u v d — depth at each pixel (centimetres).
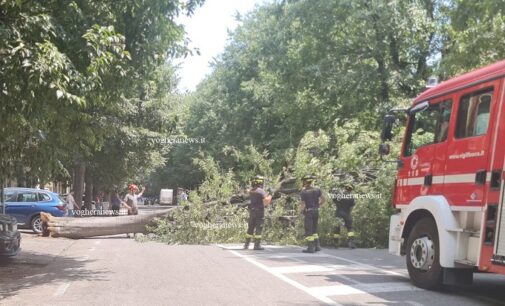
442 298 788
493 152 725
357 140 1664
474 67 1366
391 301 763
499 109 727
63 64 773
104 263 1155
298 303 745
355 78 2408
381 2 2331
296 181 1642
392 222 972
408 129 952
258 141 3622
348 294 809
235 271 1027
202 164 1719
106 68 866
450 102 843
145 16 996
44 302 756
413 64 2509
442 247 791
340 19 2442
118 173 3133
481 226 728
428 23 2314
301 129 2852
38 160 1157
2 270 1067
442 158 838
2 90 782
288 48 2730
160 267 1086
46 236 1781
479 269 752
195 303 743
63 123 1020
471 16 1353
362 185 1581
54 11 880
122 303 745
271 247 1488
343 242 1556
